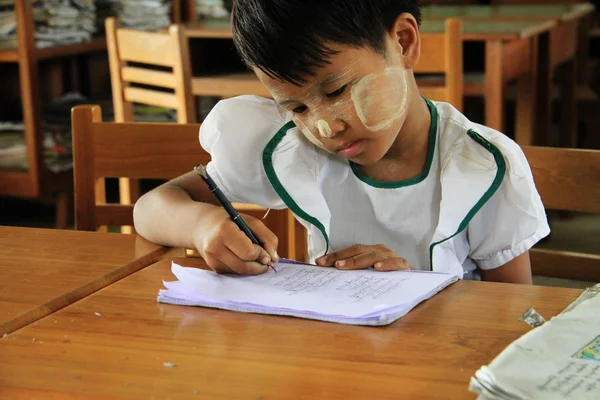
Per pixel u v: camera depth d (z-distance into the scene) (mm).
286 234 1736
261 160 1369
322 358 877
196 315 1012
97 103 4223
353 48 1102
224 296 1061
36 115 3664
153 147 1722
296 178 1340
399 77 1180
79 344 926
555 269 1505
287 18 1067
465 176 1282
